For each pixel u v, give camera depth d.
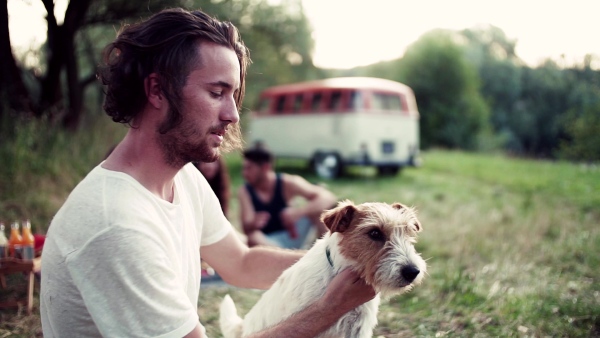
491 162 18.88
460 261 5.91
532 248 6.36
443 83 32.12
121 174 1.73
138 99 1.76
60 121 9.61
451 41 33.69
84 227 1.59
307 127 16.14
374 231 2.46
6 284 4.72
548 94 38.53
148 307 1.61
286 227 6.04
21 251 4.16
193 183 2.20
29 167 7.84
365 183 13.84
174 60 1.70
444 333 3.89
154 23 1.75
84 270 1.58
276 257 2.64
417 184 13.55
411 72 32.75
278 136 17.31
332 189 12.48
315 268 2.48
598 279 5.22
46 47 11.41
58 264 1.63
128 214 1.62
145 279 1.60
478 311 4.32
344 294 2.10
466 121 31.67
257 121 18.27
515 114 39.25
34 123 8.57
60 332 1.67
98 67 1.90
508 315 4.17
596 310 4.12
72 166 8.41
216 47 1.78
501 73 42.19
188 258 1.96
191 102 1.73
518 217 8.02
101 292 1.57
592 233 6.90
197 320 1.75
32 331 3.82
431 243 6.73
